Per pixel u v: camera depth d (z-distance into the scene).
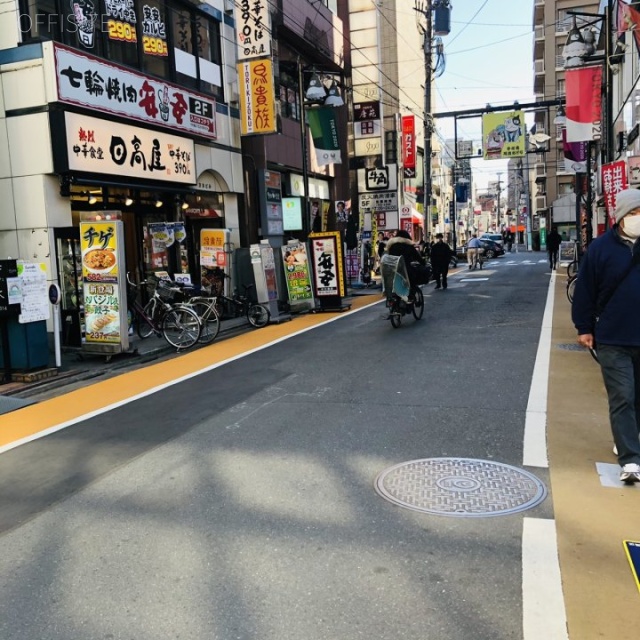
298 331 12.06
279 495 4.27
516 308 13.91
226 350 10.32
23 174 10.65
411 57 36.91
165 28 13.75
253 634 2.81
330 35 22.58
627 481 4.20
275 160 18.52
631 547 3.41
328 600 3.04
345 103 24.70
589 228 21.27
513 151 30.77
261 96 15.70
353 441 5.30
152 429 5.93
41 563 3.53
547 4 54.16
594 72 16.94
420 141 40.34
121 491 4.49
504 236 69.56
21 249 10.74
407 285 11.69
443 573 3.23
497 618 2.84
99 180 11.43
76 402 7.27
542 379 7.21
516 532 3.62
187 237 15.27
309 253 15.34
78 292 10.21
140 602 3.10
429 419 5.82
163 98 12.96
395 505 4.03
